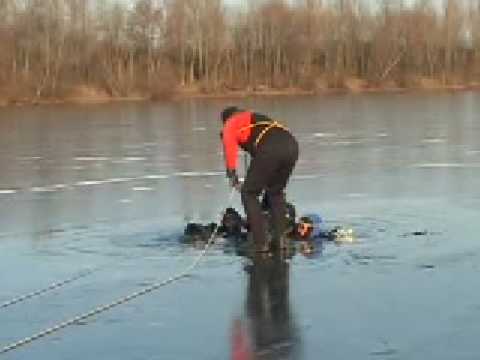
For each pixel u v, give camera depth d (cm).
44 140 2919
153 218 1262
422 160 2020
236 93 7788
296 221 1083
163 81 7400
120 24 7812
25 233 1146
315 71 8519
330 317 703
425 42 8894
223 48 8131
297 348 626
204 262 938
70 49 7362
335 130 3111
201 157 2217
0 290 825
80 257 980
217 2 8094
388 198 1420
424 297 758
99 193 1555
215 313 726
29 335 674
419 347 621
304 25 8450
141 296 792
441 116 3875
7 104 6469
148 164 2066
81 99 6969
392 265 895
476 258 920
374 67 8694
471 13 9194
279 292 792
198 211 1324
